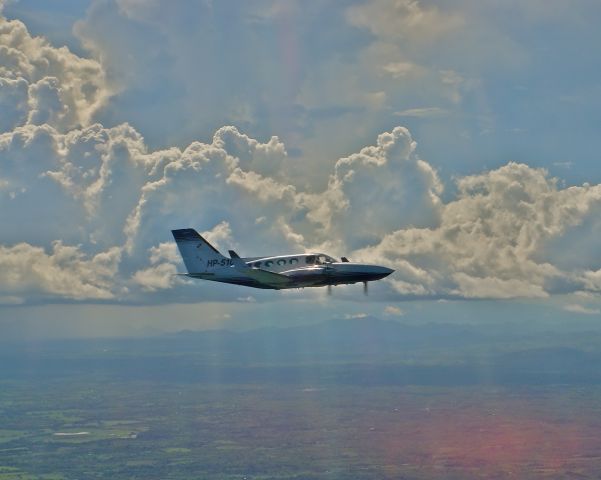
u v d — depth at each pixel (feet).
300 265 449.06
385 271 445.37
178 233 469.98
